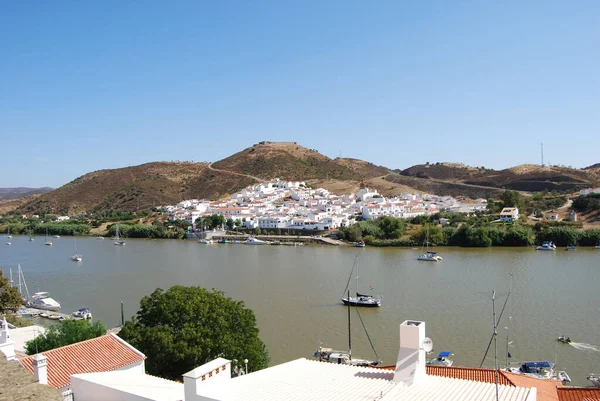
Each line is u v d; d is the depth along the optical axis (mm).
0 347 34469
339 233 193125
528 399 24047
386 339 71375
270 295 98750
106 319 85500
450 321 78375
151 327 47438
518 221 189625
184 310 48812
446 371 36812
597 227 172500
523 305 86188
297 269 130125
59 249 186500
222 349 46969
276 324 79062
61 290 108562
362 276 117250
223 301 52531
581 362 61125
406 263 136125
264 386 27297
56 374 34594
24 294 105812
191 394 22078
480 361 61906
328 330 75688
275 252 169500
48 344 51969
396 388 25031
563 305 85500
